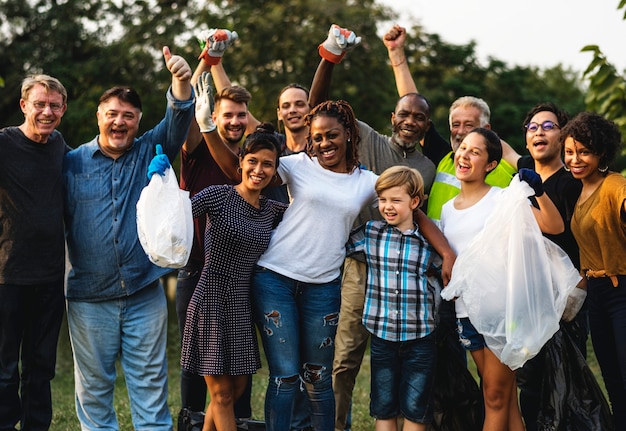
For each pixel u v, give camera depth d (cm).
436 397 479
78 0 1944
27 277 452
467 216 456
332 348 451
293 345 441
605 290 450
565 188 473
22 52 1891
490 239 434
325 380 450
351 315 497
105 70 1884
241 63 1961
